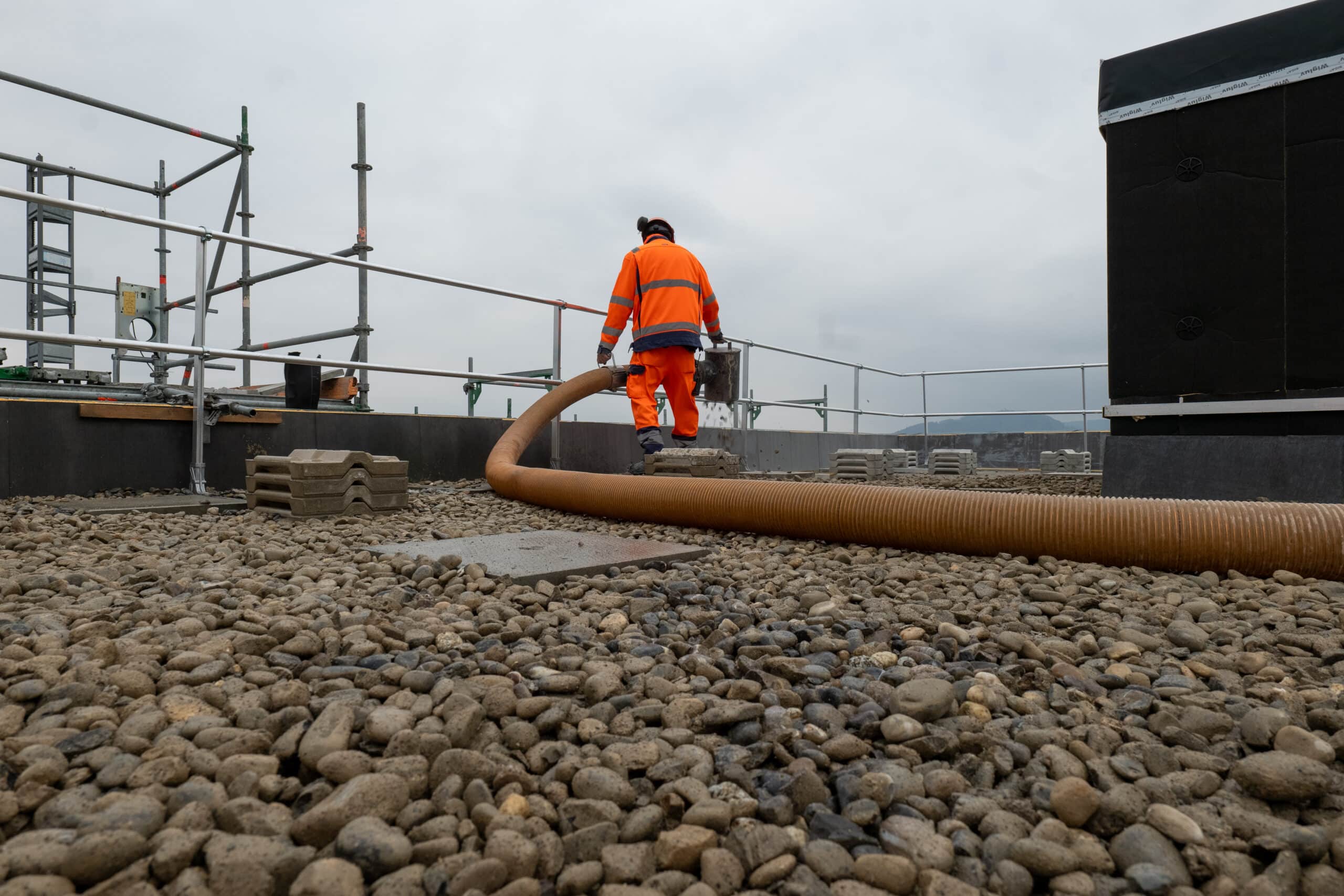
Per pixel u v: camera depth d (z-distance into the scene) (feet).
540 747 3.92
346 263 16.87
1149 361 15.08
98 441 14.96
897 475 33.32
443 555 8.69
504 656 5.38
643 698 4.72
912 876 2.92
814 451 35.01
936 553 10.38
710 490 12.47
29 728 3.92
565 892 2.91
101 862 2.77
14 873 2.73
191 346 14.71
